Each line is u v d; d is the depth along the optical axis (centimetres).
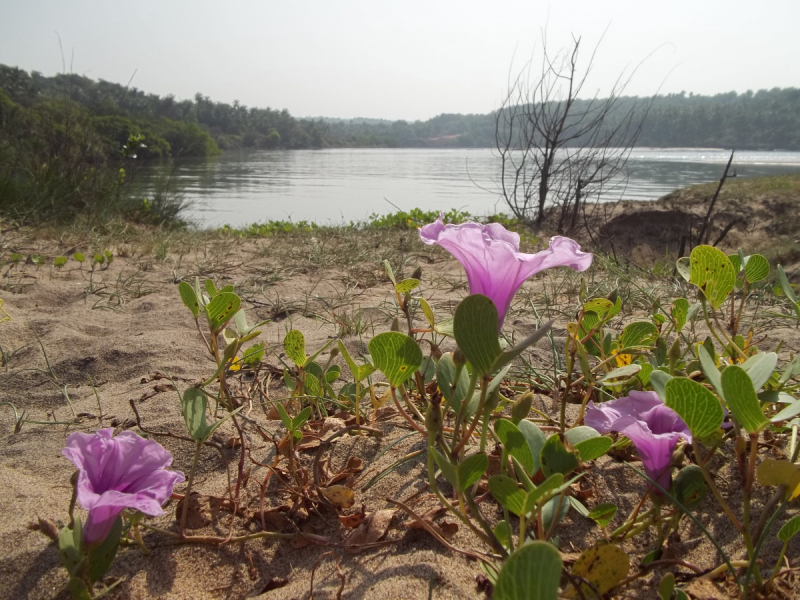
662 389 135
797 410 112
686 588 124
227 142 10300
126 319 339
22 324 314
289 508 154
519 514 111
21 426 209
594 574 118
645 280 478
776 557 136
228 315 179
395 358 141
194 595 129
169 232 699
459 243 126
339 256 539
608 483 163
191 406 141
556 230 941
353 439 187
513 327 332
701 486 133
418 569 129
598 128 995
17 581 126
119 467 120
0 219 593
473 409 138
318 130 14438
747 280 215
